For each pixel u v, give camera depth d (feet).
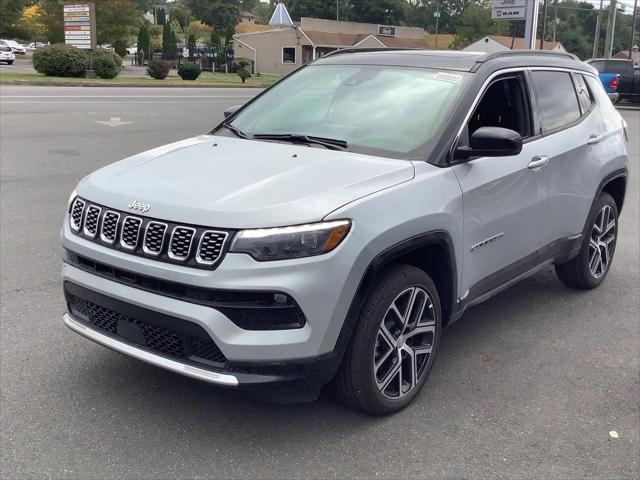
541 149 14.93
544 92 15.83
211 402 12.21
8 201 26.25
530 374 13.85
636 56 212.43
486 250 13.38
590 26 309.42
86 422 11.46
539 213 14.98
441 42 274.57
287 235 9.75
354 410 12.09
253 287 9.62
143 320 10.37
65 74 100.42
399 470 10.50
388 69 14.80
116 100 68.90
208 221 9.86
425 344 12.39
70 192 28.07
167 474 10.19
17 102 60.49
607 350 15.12
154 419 11.61
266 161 11.88
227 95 86.58
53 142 40.06
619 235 25.08
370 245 10.35
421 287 11.80
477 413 12.26
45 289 17.40
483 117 14.08
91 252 10.89
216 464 10.46
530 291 18.88
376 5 317.22
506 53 15.14
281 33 211.41
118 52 173.27
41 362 13.47
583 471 10.68
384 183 11.12
